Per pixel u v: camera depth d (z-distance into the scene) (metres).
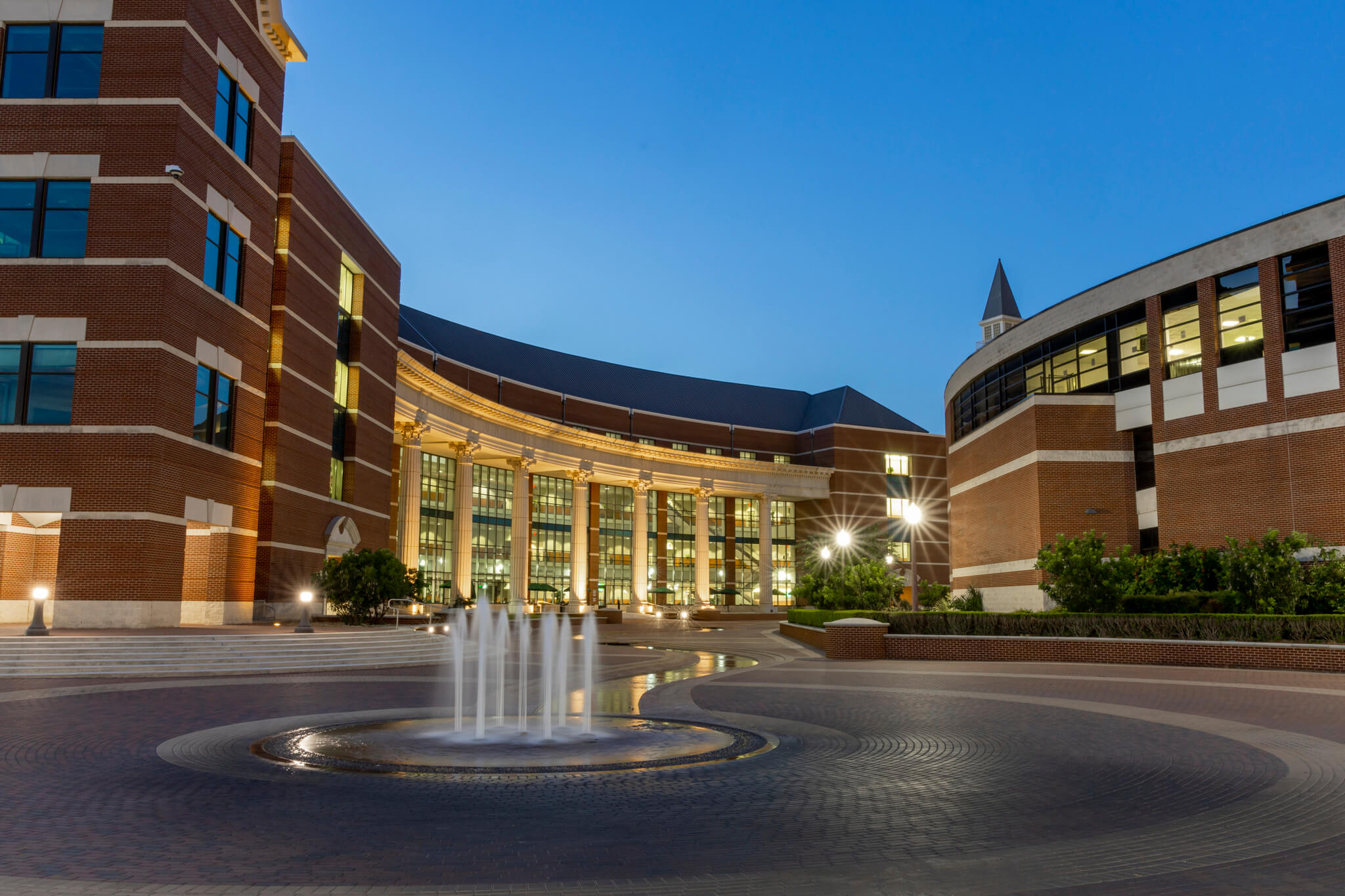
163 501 30.95
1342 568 29.83
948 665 28.08
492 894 6.62
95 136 31.75
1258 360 37.47
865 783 10.52
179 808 9.14
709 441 96.62
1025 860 7.53
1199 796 9.94
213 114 34.25
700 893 6.67
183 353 32.16
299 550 39.72
